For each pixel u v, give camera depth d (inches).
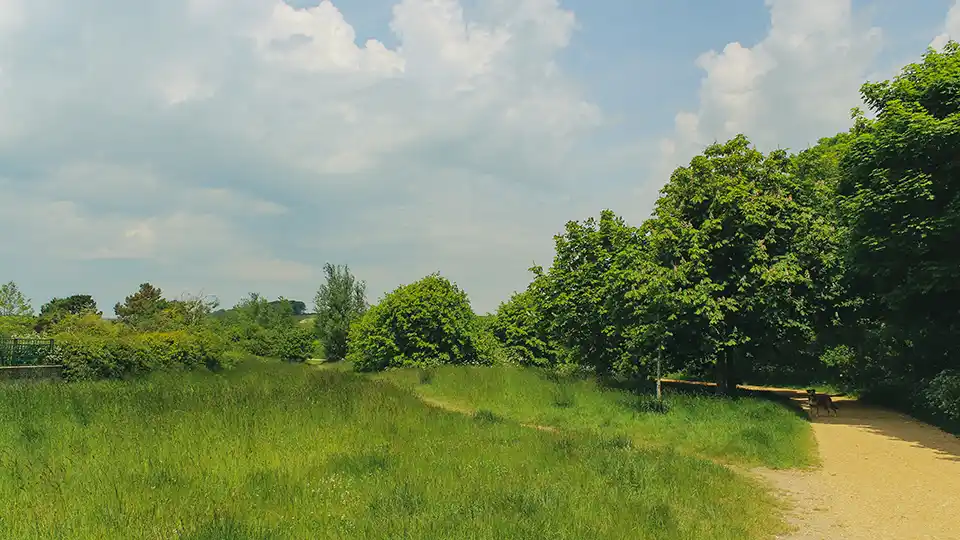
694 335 786.8
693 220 804.0
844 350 1050.1
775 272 719.1
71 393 577.6
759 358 968.3
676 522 280.2
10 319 1088.8
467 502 291.0
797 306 741.9
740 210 756.0
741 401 717.3
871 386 1021.8
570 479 353.1
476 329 1473.9
